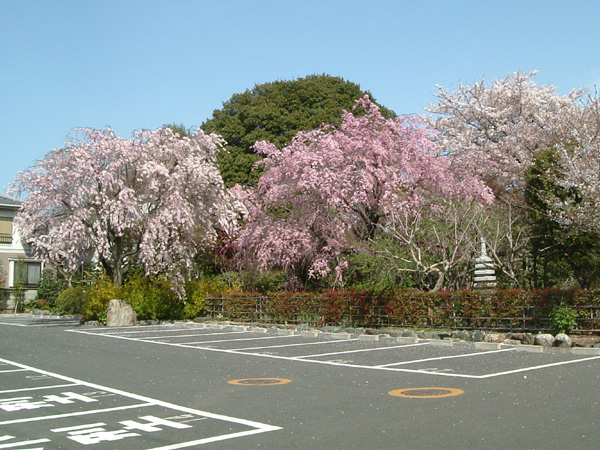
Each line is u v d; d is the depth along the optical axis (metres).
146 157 23.91
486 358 13.09
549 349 14.16
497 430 6.78
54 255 23.25
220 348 16.16
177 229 24.38
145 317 25.00
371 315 19.02
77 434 7.07
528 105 29.02
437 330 17.22
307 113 39.50
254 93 42.44
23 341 18.52
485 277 19.45
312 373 11.47
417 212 20.73
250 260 25.47
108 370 12.18
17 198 24.50
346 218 22.31
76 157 23.56
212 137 26.05
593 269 18.34
